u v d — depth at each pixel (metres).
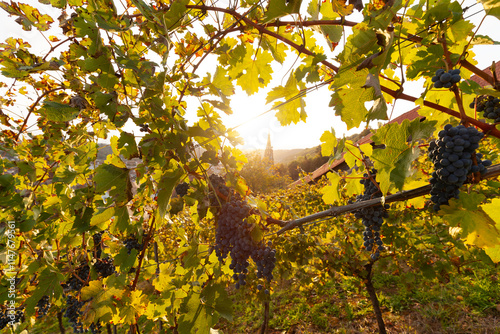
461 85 1.55
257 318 5.78
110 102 1.48
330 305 5.58
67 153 2.49
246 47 2.09
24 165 2.42
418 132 1.35
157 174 1.93
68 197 2.38
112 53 1.49
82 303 2.87
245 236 1.75
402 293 5.21
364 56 1.33
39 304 2.92
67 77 1.85
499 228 1.37
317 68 1.69
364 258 3.99
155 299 2.34
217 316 1.95
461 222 1.35
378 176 1.52
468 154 1.23
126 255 2.12
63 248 2.62
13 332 2.54
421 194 1.51
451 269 3.28
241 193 2.00
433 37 1.40
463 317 4.26
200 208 1.73
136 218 2.39
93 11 1.37
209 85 1.86
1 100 2.41
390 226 3.33
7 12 1.65
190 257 2.21
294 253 3.90
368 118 1.26
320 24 1.43
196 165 1.72
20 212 2.25
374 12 1.15
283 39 1.55
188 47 1.96
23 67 1.63
